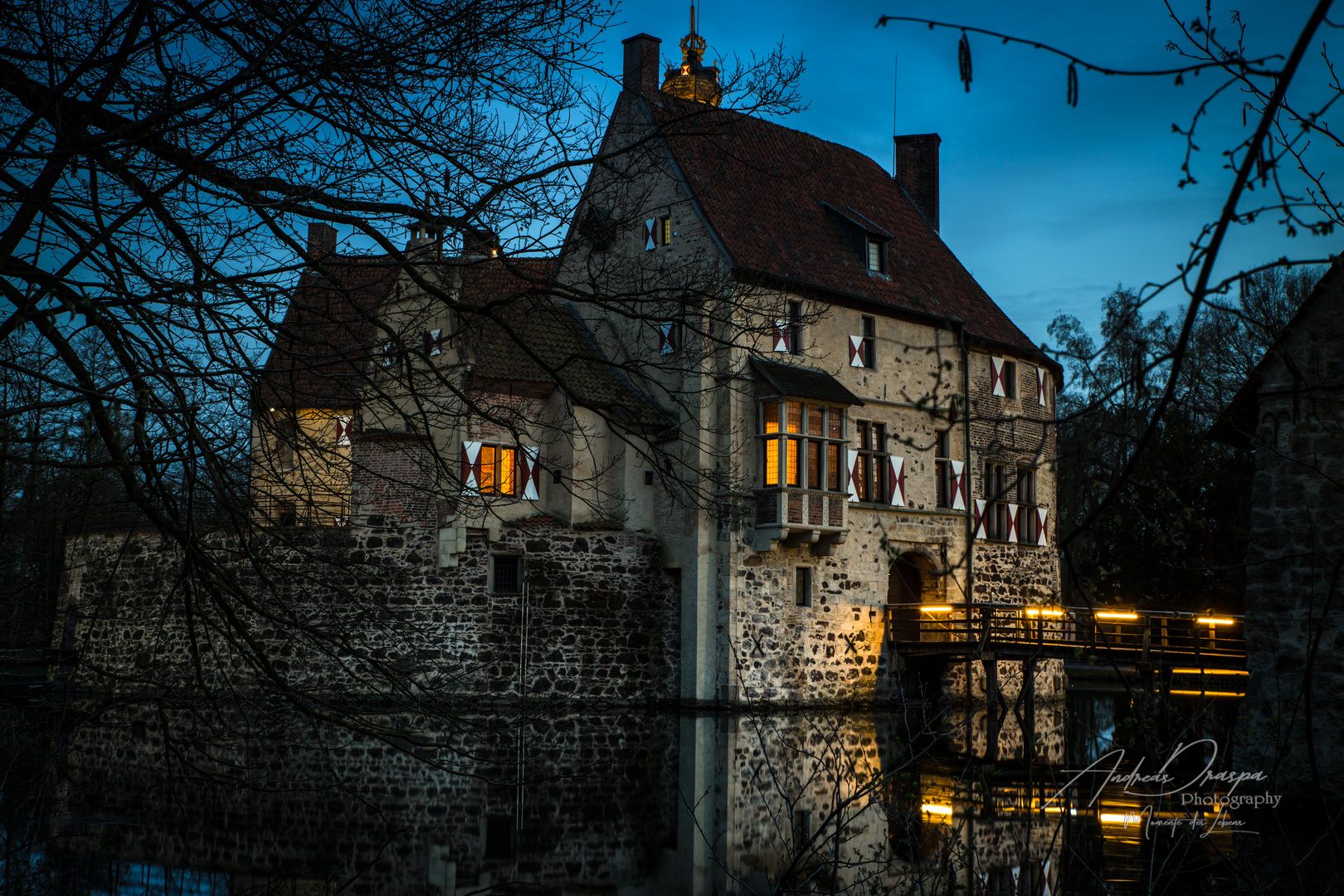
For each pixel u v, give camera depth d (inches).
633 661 1013.8
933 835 479.2
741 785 631.8
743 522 1005.2
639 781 640.4
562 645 983.6
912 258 1220.5
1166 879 379.2
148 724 829.2
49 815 436.8
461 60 284.2
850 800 329.1
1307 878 374.6
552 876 420.5
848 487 1040.2
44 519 335.6
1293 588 510.0
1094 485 185.8
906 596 1165.7
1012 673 1163.9
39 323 248.8
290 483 334.6
